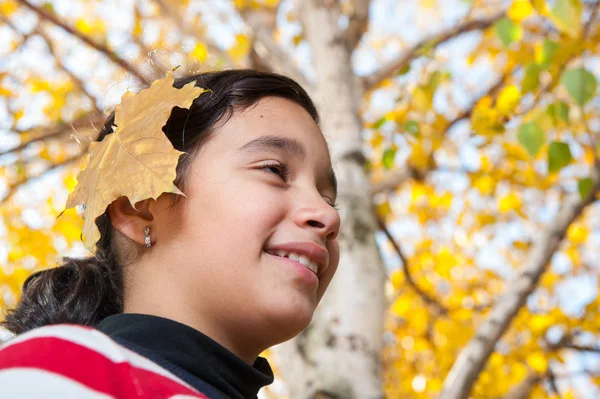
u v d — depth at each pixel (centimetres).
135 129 138
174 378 110
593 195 313
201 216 133
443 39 432
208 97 145
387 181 458
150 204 137
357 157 301
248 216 131
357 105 324
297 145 143
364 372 249
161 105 138
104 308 148
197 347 121
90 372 100
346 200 283
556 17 277
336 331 255
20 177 488
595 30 395
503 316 291
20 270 561
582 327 561
